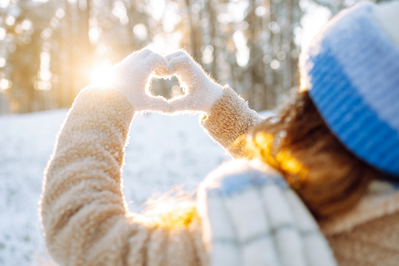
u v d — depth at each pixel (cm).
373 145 63
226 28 2034
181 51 102
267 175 70
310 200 69
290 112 76
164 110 94
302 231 67
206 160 760
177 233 71
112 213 74
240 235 65
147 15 1897
